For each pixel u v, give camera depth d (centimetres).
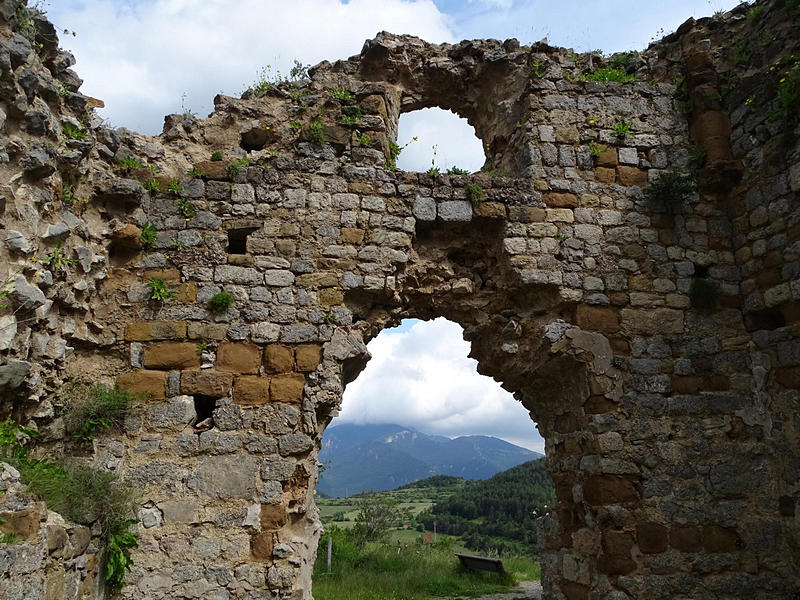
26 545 425
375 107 848
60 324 660
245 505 688
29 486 498
